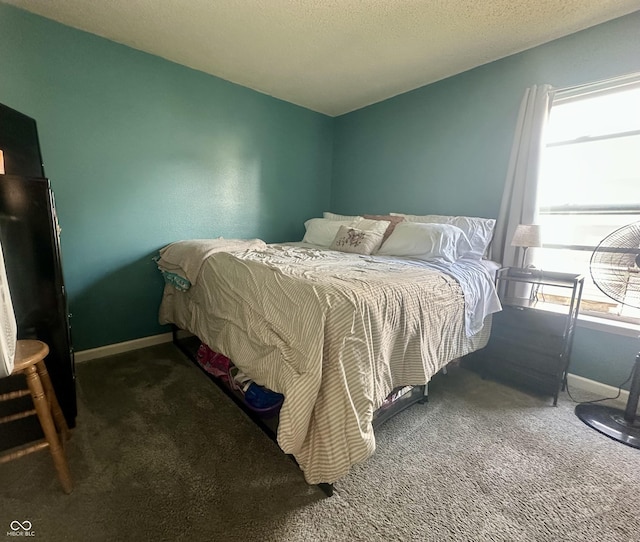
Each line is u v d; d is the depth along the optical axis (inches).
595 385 80.2
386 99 123.4
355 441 45.7
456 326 69.6
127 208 93.6
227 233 116.6
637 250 62.2
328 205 150.2
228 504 46.6
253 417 65.4
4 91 72.7
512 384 83.0
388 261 80.4
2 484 49.1
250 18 74.7
